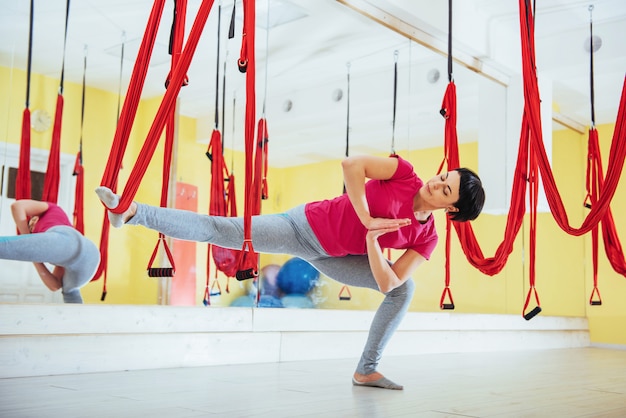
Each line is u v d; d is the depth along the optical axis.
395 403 2.38
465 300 6.09
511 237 3.70
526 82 3.29
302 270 4.65
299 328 4.19
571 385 3.25
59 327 3.06
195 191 4.23
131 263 3.90
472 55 5.83
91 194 3.83
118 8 3.96
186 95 4.23
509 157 6.21
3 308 2.88
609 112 7.21
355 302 4.94
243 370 3.44
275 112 4.66
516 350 6.24
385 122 5.35
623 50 5.60
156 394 2.42
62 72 3.76
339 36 4.96
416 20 5.15
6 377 2.83
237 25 4.45
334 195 4.99
